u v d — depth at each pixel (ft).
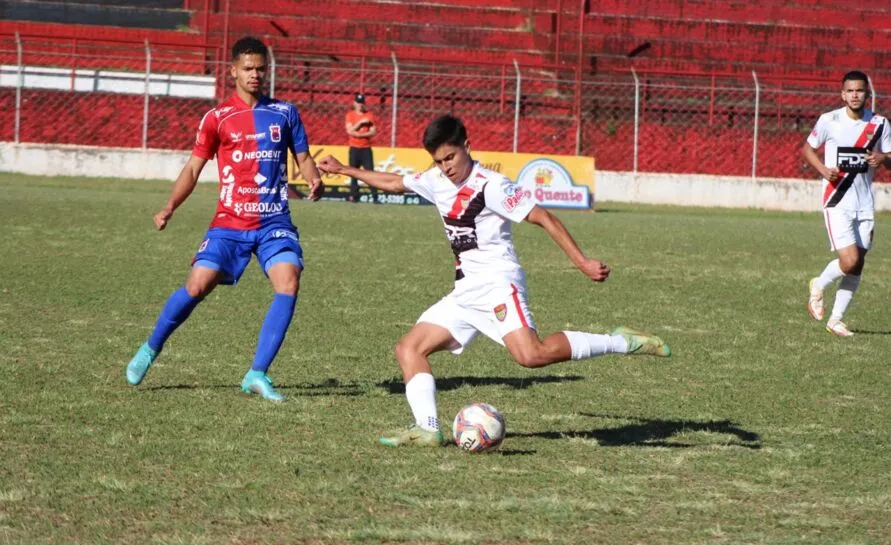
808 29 254.88
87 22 239.30
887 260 129.49
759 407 53.36
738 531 34.30
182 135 221.87
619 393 55.77
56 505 34.68
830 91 248.32
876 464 43.01
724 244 140.77
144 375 53.31
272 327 51.72
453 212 42.70
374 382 56.39
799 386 58.80
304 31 243.81
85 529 32.60
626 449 44.34
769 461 43.01
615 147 227.20
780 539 33.58
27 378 53.83
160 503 35.24
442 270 103.86
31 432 43.70
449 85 235.61
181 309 51.85
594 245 132.36
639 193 221.25
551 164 195.52
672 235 150.30
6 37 234.58
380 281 95.14
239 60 52.31
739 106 236.84
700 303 89.92
